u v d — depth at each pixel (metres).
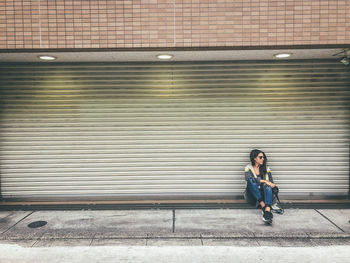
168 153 6.00
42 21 4.72
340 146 5.92
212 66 5.87
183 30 4.75
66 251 4.01
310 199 6.01
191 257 3.83
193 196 6.05
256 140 5.95
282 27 4.72
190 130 5.97
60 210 5.60
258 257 3.81
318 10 4.69
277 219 5.07
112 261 3.74
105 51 4.93
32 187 6.02
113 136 5.98
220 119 5.94
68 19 4.72
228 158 5.99
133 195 6.07
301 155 5.95
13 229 4.72
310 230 4.59
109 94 5.92
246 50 4.98
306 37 4.71
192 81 5.90
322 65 5.80
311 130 5.91
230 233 4.50
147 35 4.75
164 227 4.77
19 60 5.66
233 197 6.04
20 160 5.98
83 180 6.03
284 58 5.72
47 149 5.98
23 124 5.92
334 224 4.83
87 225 4.88
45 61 5.77
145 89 5.92
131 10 4.73
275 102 5.89
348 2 4.67
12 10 4.71
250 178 5.16
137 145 5.99
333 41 4.70
